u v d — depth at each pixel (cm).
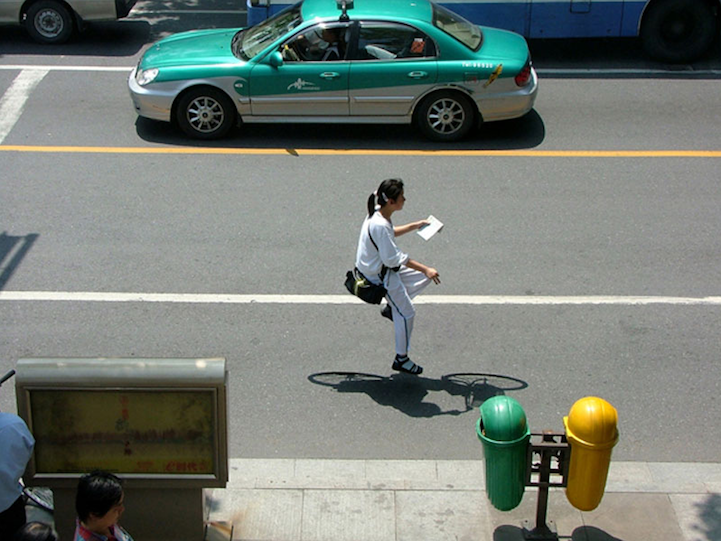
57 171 1046
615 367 714
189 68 1113
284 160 1097
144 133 1160
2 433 431
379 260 652
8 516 453
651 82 1350
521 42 1191
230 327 758
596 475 479
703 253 889
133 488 487
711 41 1403
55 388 456
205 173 1054
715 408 668
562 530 532
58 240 895
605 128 1192
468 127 1148
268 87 1117
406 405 669
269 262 860
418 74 1111
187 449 474
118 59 1411
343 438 634
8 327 753
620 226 941
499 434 472
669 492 568
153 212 956
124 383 455
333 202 987
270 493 566
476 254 882
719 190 1025
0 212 948
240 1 1773
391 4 1141
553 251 889
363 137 1175
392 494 566
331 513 548
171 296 802
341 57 1115
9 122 1173
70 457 473
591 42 1537
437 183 1037
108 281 824
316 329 758
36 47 1454
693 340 749
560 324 770
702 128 1192
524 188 1027
